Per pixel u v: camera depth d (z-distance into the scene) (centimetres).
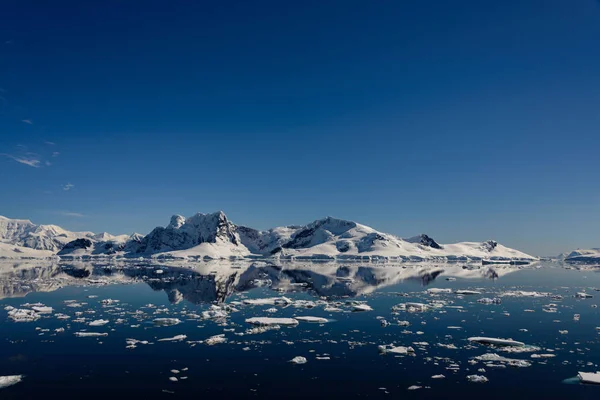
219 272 10612
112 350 2667
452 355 2584
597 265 18288
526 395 1953
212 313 3900
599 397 1927
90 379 2152
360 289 6406
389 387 2055
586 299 5028
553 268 14325
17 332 3150
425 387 2053
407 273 10575
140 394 1961
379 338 3009
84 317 3791
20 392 1980
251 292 5975
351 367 2350
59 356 2534
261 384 2091
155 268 12531
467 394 1967
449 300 4981
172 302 4831
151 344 2817
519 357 2542
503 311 4125
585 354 2592
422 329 3300
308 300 5047
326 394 1972
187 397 1933
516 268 14275
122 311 4150
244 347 2753
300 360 2439
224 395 1955
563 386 2059
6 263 16350
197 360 2469
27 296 5294
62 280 7775
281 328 3338
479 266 15900
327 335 3102
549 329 3288
